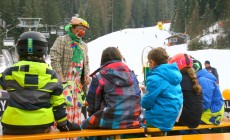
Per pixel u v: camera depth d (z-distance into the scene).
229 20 66.44
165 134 4.14
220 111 4.79
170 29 99.38
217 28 68.81
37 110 3.21
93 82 3.91
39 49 3.31
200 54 40.53
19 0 69.00
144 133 3.89
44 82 3.25
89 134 3.48
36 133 3.25
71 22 4.42
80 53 4.48
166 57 4.18
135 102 3.87
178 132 4.62
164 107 3.99
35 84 3.22
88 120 3.82
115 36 77.31
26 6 69.06
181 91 4.19
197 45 65.75
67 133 3.39
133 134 4.01
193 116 4.38
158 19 133.00
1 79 3.30
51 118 3.32
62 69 4.41
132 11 128.88
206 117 4.77
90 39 88.81
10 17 65.69
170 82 4.04
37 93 3.21
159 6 134.25
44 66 3.30
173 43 74.12
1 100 4.14
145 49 5.62
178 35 74.56
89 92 3.96
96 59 51.34
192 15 80.56
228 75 26.11
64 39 4.41
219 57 37.75
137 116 3.91
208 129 4.82
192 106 4.37
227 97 5.60
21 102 3.18
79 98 4.46
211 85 4.76
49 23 75.75
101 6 116.06
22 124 3.17
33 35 3.32
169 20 131.00
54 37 57.12
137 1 129.12
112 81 3.84
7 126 3.21
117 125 3.76
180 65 4.49
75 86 4.43
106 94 3.83
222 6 74.19
